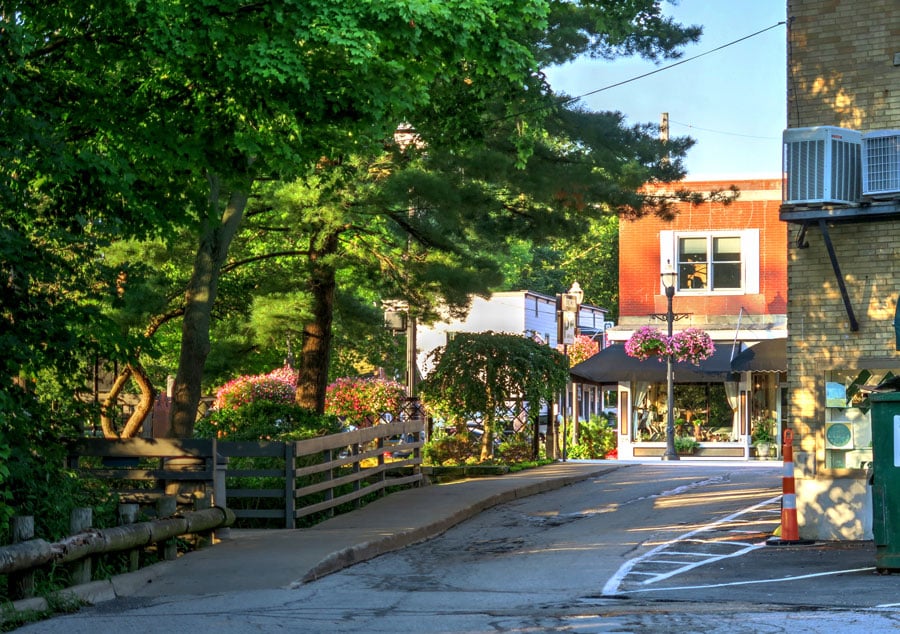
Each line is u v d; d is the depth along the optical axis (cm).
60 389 1400
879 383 1382
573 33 1900
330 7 1187
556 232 2322
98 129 1368
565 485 2345
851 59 1463
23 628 885
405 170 2136
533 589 1105
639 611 903
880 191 1390
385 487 2166
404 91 1323
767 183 3534
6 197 1209
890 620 816
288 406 2383
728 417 3575
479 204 2180
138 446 1533
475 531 1725
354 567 1340
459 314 2511
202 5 1186
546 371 2816
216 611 967
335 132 1444
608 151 2094
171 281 2500
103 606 1023
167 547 1284
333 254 2383
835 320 1455
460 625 855
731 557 1327
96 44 1354
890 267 1434
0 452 1098
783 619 830
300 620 902
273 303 2473
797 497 1461
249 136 1346
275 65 1191
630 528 1670
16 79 1198
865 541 1418
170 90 1376
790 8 1494
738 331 3506
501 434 2928
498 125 2055
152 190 1451
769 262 3522
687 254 3584
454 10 1227
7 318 1270
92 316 1339
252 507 1820
